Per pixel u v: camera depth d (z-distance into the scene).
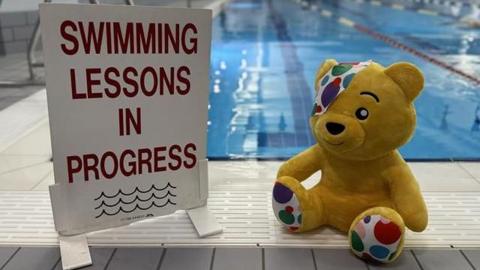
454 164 2.07
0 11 4.48
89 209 1.41
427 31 6.89
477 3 10.56
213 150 2.48
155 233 1.45
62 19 1.22
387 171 1.37
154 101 1.40
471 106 3.28
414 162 2.09
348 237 1.37
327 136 1.30
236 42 5.93
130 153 1.42
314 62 4.80
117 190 1.43
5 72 3.84
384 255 1.24
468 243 1.40
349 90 1.30
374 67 1.33
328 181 1.46
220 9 8.95
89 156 1.37
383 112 1.26
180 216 1.56
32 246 1.38
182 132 1.47
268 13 9.13
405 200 1.32
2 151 2.15
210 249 1.37
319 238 1.42
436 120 2.99
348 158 1.37
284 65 4.62
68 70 1.27
